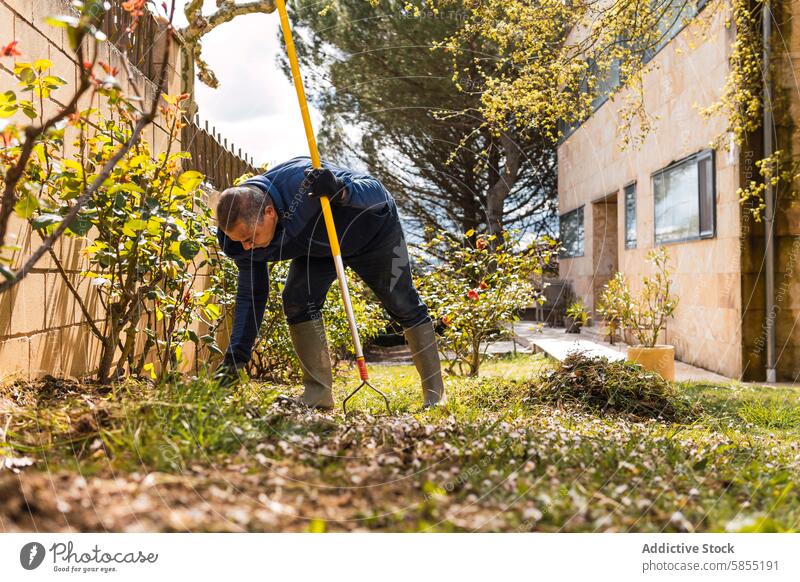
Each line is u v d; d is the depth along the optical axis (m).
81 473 1.55
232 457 1.78
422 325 3.84
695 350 7.66
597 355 4.52
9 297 2.58
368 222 3.44
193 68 4.74
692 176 7.62
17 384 2.56
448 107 7.36
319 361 3.58
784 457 2.62
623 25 6.33
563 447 2.21
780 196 6.48
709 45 7.17
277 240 3.20
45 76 2.73
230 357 3.31
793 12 6.36
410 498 1.55
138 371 3.12
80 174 2.62
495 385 4.66
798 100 6.42
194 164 4.87
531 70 6.52
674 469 2.06
